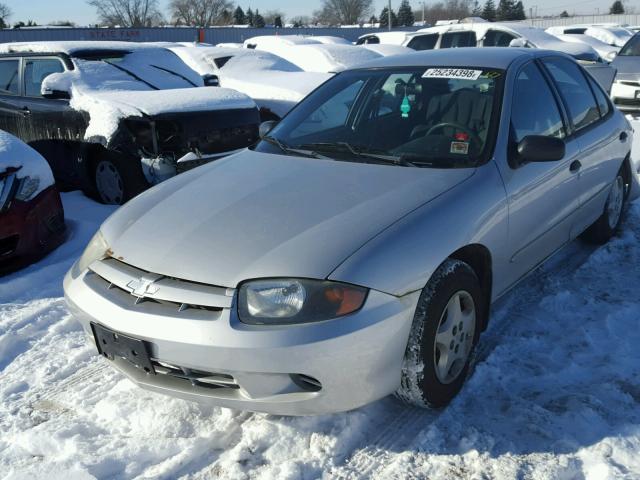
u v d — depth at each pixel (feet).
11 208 13.74
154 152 17.38
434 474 7.54
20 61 22.12
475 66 11.23
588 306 11.69
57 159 20.21
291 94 26.27
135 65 22.68
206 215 8.64
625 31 60.23
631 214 16.56
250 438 8.18
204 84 25.40
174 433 8.46
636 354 9.96
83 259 9.03
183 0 223.92
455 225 8.39
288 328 7.10
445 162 9.66
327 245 7.61
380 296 7.39
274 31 142.92
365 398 7.69
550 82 12.01
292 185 9.26
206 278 7.49
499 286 9.93
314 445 8.07
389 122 10.93
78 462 7.75
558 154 9.66
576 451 7.74
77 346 11.10
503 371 9.62
